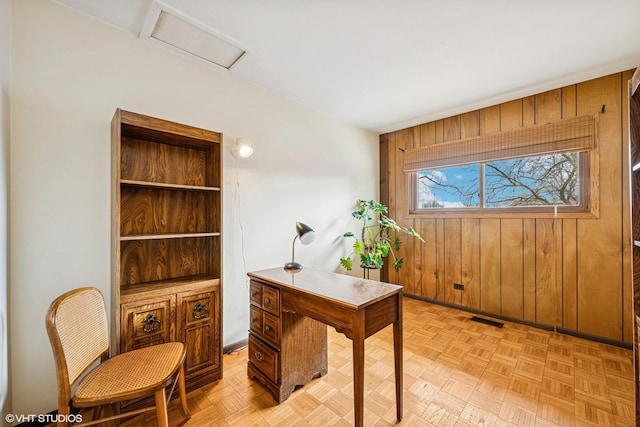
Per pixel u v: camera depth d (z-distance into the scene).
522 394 1.70
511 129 2.81
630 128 1.34
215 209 1.96
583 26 1.72
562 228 2.55
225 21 1.68
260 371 1.79
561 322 2.56
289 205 2.80
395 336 1.53
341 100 2.85
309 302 1.49
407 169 3.69
